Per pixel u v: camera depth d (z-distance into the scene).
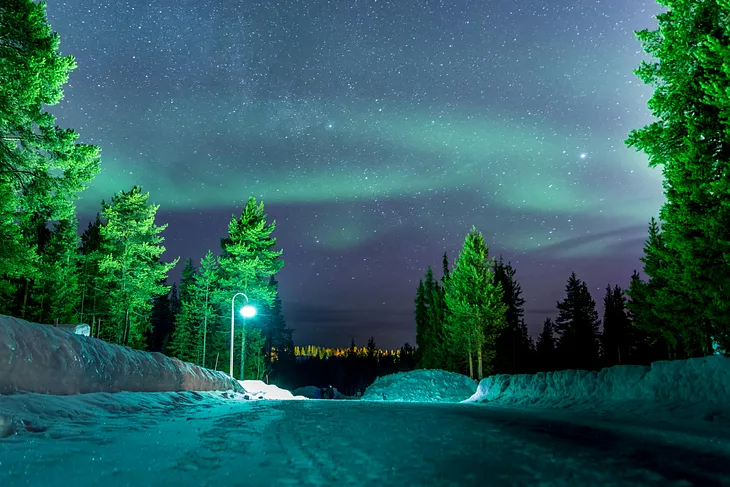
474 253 40.91
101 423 5.85
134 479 3.31
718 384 6.55
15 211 20.09
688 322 14.39
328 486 3.21
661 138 12.28
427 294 62.97
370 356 125.94
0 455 3.81
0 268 19.62
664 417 6.61
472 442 4.89
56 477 3.28
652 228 22.80
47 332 6.98
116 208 42.72
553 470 3.66
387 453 4.32
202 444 4.75
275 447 4.62
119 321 47.09
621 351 54.53
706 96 10.79
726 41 11.10
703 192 11.49
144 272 42.97
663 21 12.13
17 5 18.20
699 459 4.02
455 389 28.31
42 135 19.09
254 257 45.66
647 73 12.36
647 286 22.25
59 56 19.08
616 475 3.51
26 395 5.89
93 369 7.66
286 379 106.62
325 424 6.43
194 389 12.40
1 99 17.52
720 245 11.02
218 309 52.19
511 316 59.88
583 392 9.65
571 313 61.34
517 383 12.86
